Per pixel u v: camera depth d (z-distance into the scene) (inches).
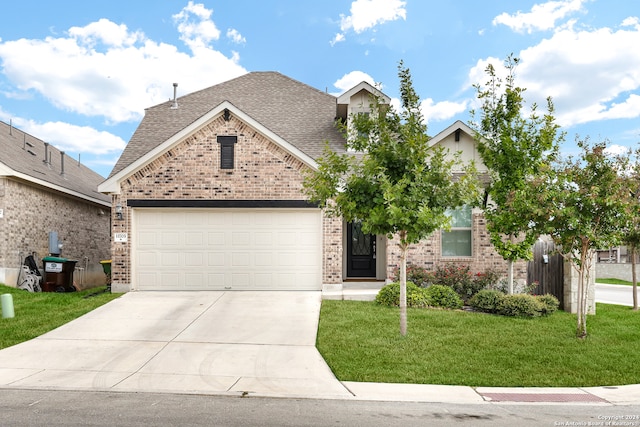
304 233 566.3
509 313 459.5
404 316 380.2
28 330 395.2
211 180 561.6
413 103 384.8
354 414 231.9
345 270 629.0
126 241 556.7
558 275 541.6
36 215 690.2
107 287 655.1
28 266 638.5
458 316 446.9
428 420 224.7
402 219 349.4
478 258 561.3
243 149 562.3
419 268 552.7
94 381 281.1
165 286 561.6
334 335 381.4
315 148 622.2
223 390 267.4
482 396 265.7
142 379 285.7
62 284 657.0
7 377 287.7
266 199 559.8
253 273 563.8
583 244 386.9
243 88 773.9
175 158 562.6
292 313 456.1
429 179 371.9
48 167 801.6
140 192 560.4
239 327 409.7
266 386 275.7
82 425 211.0
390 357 330.0
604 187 375.2
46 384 274.8
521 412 239.8
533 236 441.7
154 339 374.3
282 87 773.9
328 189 387.9
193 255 563.2
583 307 387.9
